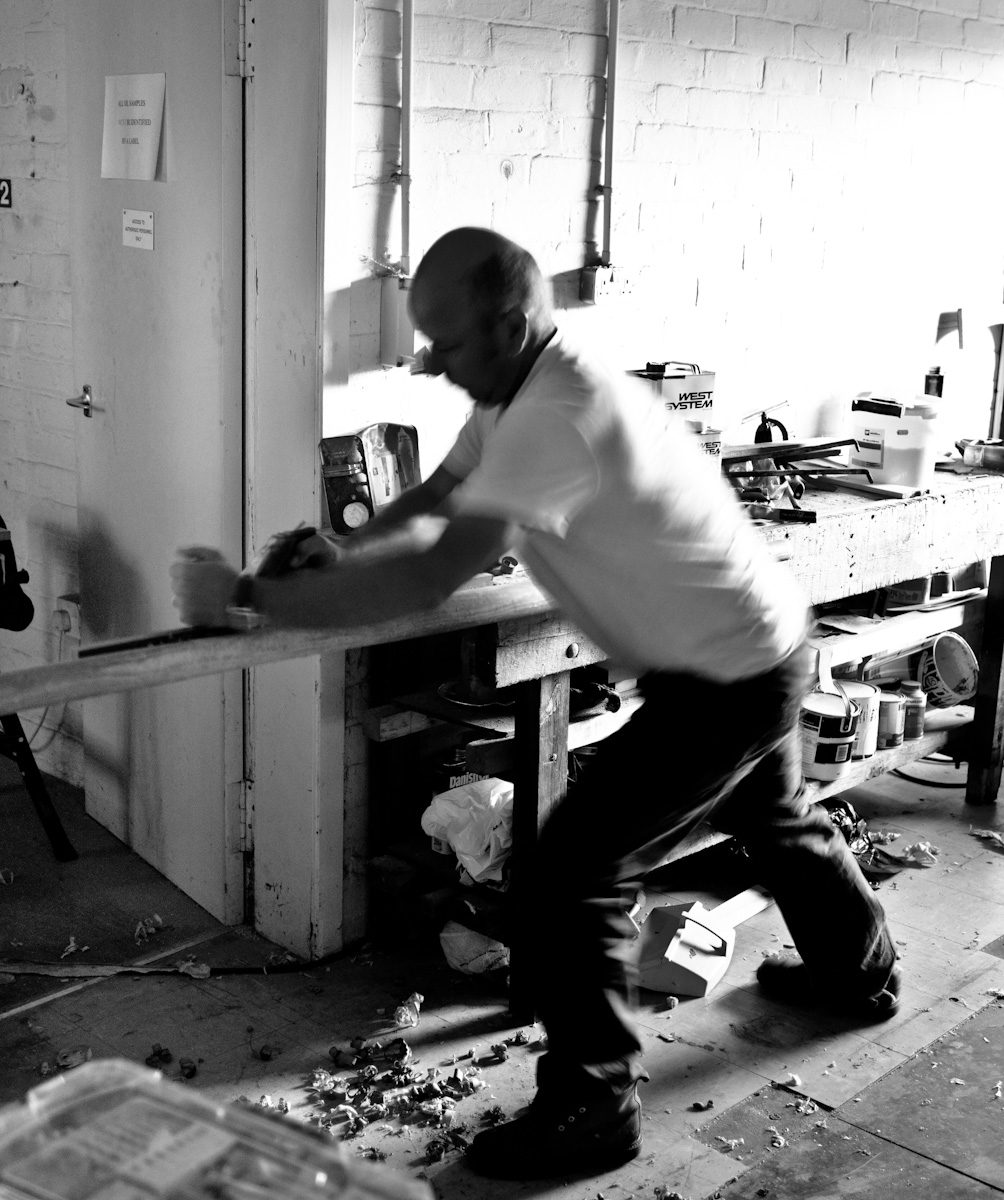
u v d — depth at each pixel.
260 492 2.81
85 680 1.61
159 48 2.77
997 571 3.65
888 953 2.64
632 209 3.16
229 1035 2.61
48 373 3.60
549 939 2.12
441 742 2.98
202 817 3.09
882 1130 2.34
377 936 2.99
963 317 4.12
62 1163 0.69
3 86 3.51
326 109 2.46
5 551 3.23
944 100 3.92
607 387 1.81
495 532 1.77
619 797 2.07
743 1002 2.76
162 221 2.86
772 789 2.43
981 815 3.75
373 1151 2.25
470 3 2.72
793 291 3.63
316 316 2.58
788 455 3.30
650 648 2.02
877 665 3.77
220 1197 0.67
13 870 3.30
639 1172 2.21
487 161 2.83
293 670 2.79
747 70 3.33
